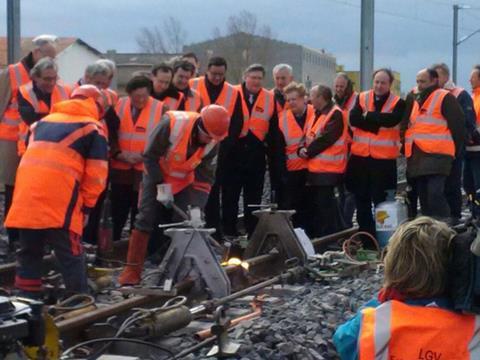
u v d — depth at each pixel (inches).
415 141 454.0
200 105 428.5
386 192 448.5
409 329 138.1
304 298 326.6
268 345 252.8
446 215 453.4
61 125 287.4
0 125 403.5
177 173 332.5
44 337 174.9
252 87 453.7
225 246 412.5
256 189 466.0
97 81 397.1
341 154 447.8
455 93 494.0
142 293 311.1
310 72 2805.1
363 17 808.9
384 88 439.2
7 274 350.9
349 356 141.9
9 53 674.2
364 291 340.2
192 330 284.7
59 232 286.0
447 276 138.9
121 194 421.4
